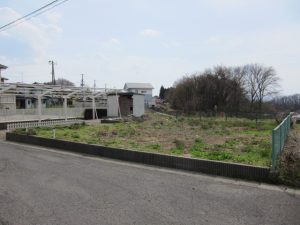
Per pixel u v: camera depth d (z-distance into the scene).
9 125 17.16
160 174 6.66
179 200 4.81
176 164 7.30
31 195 5.16
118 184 5.82
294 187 5.49
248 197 4.92
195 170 6.95
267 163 6.56
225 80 49.97
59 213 4.30
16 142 13.06
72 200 4.87
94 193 5.24
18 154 9.66
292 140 11.16
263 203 4.62
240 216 4.11
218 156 7.69
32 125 18.22
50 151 10.31
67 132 14.73
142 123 21.20
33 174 6.73
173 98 55.38
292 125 19.06
